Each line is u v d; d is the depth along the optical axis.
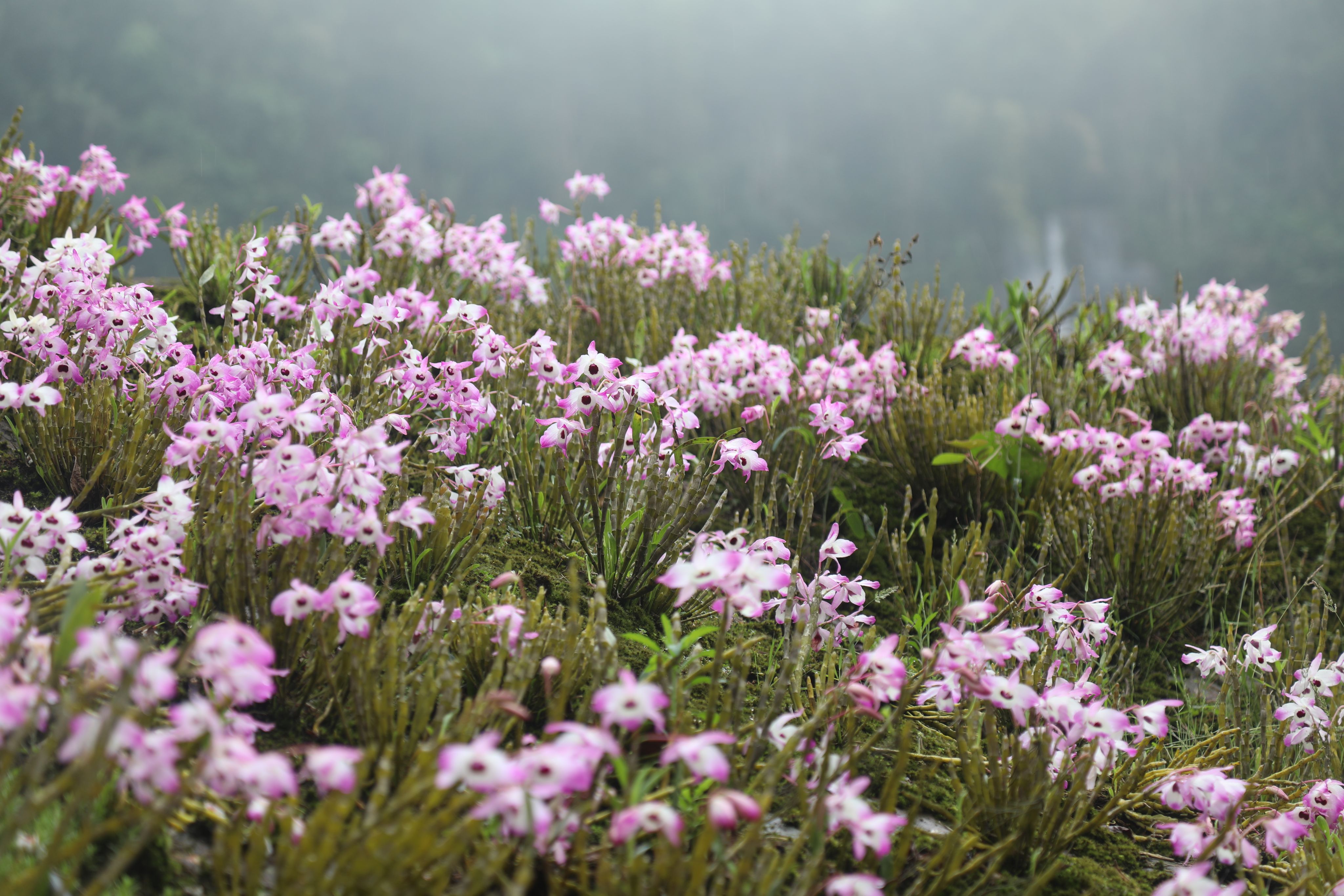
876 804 1.91
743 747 1.80
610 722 1.34
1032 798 1.76
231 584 1.74
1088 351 4.89
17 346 2.54
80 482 2.34
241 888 1.35
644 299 4.61
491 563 2.44
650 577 2.44
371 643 1.64
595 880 1.49
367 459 1.73
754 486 3.15
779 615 2.15
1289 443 4.34
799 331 4.38
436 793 1.29
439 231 4.33
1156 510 3.19
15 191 3.53
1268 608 3.43
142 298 2.40
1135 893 1.83
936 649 1.74
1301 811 1.98
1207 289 4.95
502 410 2.69
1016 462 3.41
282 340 3.38
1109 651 2.66
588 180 5.12
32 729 1.25
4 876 1.20
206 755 1.18
